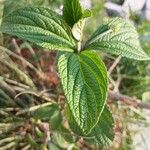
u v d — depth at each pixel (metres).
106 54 0.24
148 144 0.24
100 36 0.17
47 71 0.25
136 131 0.24
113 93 0.23
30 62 0.25
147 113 0.25
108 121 0.18
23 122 0.21
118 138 0.23
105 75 0.14
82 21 0.16
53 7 0.24
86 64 0.15
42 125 0.22
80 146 0.22
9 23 0.15
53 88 0.24
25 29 0.15
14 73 0.23
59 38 0.15
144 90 0.25
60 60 0.15
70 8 0.15
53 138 0.21
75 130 0.19
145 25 0.27
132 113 0.24
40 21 0.15
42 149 0.20
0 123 0.21
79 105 0.14
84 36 0.25
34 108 0.21
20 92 0.22
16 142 0.21
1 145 0.21
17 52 0.24
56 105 0.21
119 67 0.26
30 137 0.21
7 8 0.22
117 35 0.17
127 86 0.25
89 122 0.14
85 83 0.14
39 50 0.25
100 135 0.19
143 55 0.16
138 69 0.25
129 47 0.16
